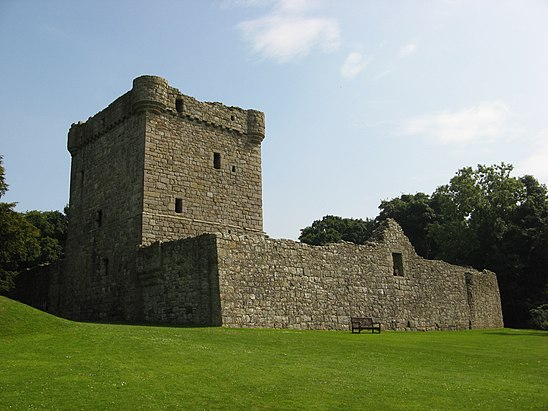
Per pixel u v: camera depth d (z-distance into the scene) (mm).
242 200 40562
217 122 40406
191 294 30031
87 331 22766
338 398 13945
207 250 29656
